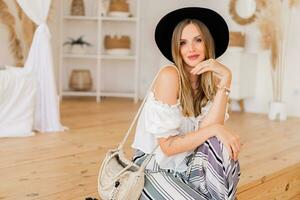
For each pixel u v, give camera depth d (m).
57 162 2.95
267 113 5.90
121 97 7.10
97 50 6.80
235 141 1.66
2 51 5.50
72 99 6.65
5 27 5.50
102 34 6.87
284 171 3.03
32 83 3.91
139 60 6.89
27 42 5.71
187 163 1.82
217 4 6.17
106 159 1.80
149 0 6.79
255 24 5.88
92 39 6.88
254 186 2.70
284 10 5.60
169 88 1.72
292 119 5.42
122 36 6.44
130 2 6.86
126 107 5.97
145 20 6.85
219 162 1.66
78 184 2.47
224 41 1.90
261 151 3.52
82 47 6.54
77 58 6.89
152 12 6.80
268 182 2.85
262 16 5.60
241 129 4.56
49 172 2.70
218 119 1.78
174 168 1.83
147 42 6.88
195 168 1.77
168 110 1.70
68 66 6.88
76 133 4.02
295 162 3.20
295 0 5.57
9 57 5.58
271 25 5.47
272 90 5.84
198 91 1.85
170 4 6.64
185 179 1.80
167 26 1.85
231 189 1.67
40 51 4.06
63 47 6.74
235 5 6.01
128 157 3.13
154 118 1.71
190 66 1.80
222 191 1.68
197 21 1.79
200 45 1.78
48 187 2.40
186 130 1.82
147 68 6.93
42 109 4.08
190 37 1.76
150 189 1.73
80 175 2.66
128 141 3.71
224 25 1.86
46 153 3.21
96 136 3.90
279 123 5.06
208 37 1.79
